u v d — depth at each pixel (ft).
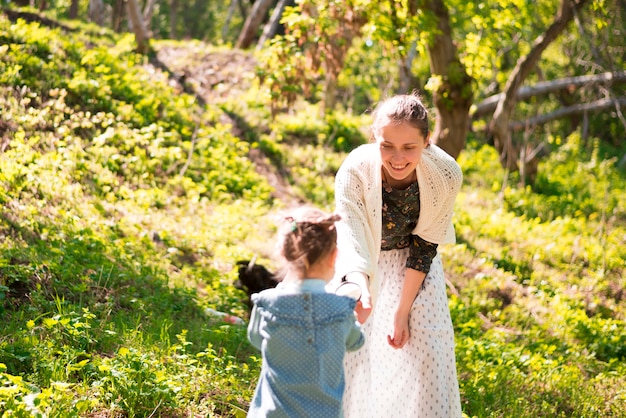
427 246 13.30
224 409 14.93
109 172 33.83
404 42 35.45
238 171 40.68
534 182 54.95
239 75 52.37
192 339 19.22
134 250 26.50
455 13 47.21
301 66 37.40
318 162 45.21
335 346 10.48
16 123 34.68
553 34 51.16
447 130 41.73
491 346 23.82
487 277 34.19
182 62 52.26
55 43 44.34
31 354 15.20
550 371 22.24
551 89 67.82
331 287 12.53
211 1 135.33
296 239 10.59
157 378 14.53
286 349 10.42
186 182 36.76
